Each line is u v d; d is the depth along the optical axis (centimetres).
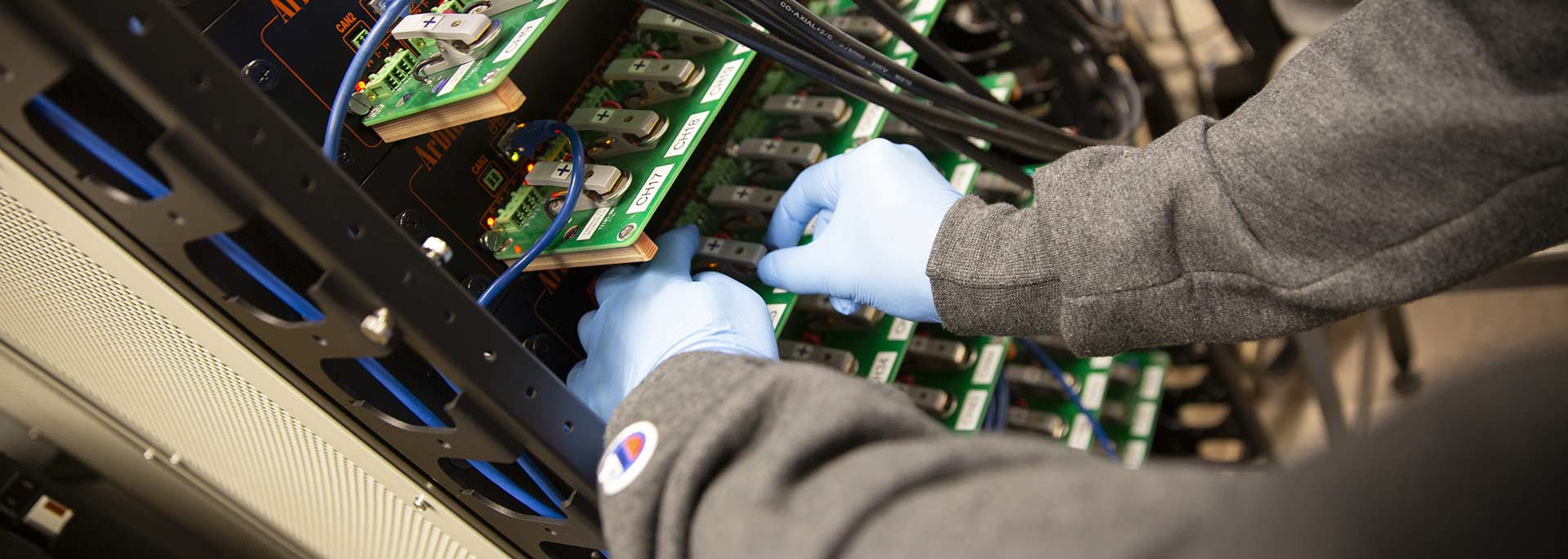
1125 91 163
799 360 122
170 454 119
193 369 88
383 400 84
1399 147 66
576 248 95
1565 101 60
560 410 74
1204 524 38
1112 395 171
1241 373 198
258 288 75
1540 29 61
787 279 108
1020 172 125
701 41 109
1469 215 66
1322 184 70
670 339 94
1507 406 33
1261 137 74
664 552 54
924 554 43
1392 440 35
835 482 49
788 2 96
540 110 106
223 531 136
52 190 67
